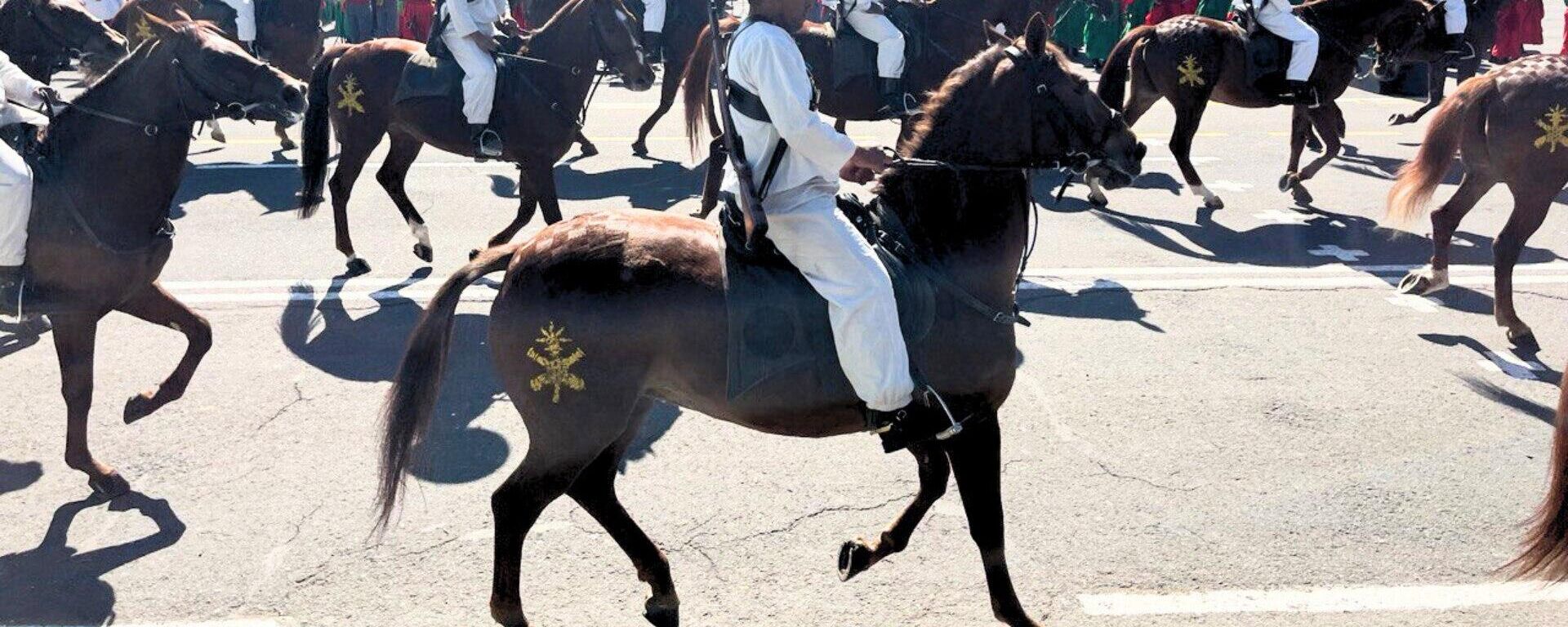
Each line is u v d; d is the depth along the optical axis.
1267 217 10.76
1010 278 4.31
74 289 5.28
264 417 6.29
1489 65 19.39
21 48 8.80
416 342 4.16
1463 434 6.25
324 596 4.71
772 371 4.03
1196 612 4.67
